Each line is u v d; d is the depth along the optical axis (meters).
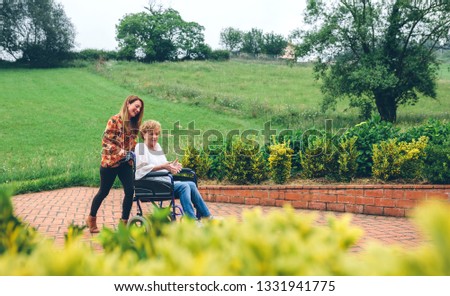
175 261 1.16
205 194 9.56
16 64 53.12
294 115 26.42
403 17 24.80
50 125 26.30
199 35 66.81
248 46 86.44
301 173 9.33
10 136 23.55
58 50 54.09
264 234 1.24
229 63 54.62
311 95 34.16
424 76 25.38
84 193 10.57
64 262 1.19
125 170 6.13
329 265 1.12
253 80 41.12
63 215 7.79
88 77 42.47
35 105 31.58
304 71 46.97
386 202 7.50
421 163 7.71
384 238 5.73
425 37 25.34
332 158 8.73
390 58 25.73
